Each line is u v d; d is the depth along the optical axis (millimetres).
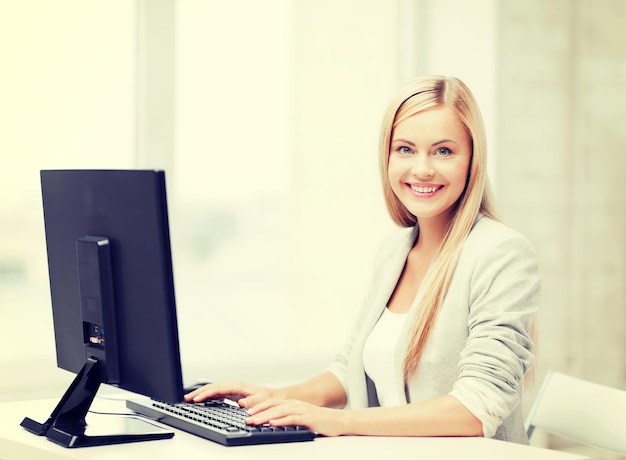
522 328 1732
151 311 1509
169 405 1799
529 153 3758
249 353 3217
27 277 2766
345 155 3412
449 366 1852
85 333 1676
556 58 3826
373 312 2064
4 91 2727
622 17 3965
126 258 1547
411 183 1958
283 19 3271
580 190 3887
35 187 2779
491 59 3670
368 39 3451
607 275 3945
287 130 3293
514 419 1866
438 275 1881
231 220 3186
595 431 1941
